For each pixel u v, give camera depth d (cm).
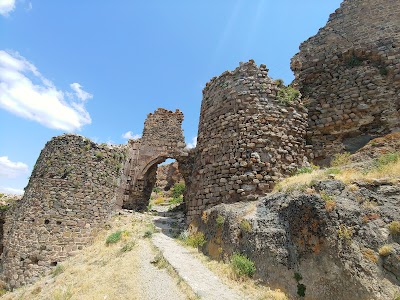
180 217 1812
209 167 1330
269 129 1264
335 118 1354
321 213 702
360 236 631
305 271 659
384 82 1287
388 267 570
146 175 2405
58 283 1047
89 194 1738
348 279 582
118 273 877
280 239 753
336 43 1511
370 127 1259
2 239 2111
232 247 870
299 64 1594
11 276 1488
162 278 794
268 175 1175
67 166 1727
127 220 1758
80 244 1599
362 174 833
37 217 1583
